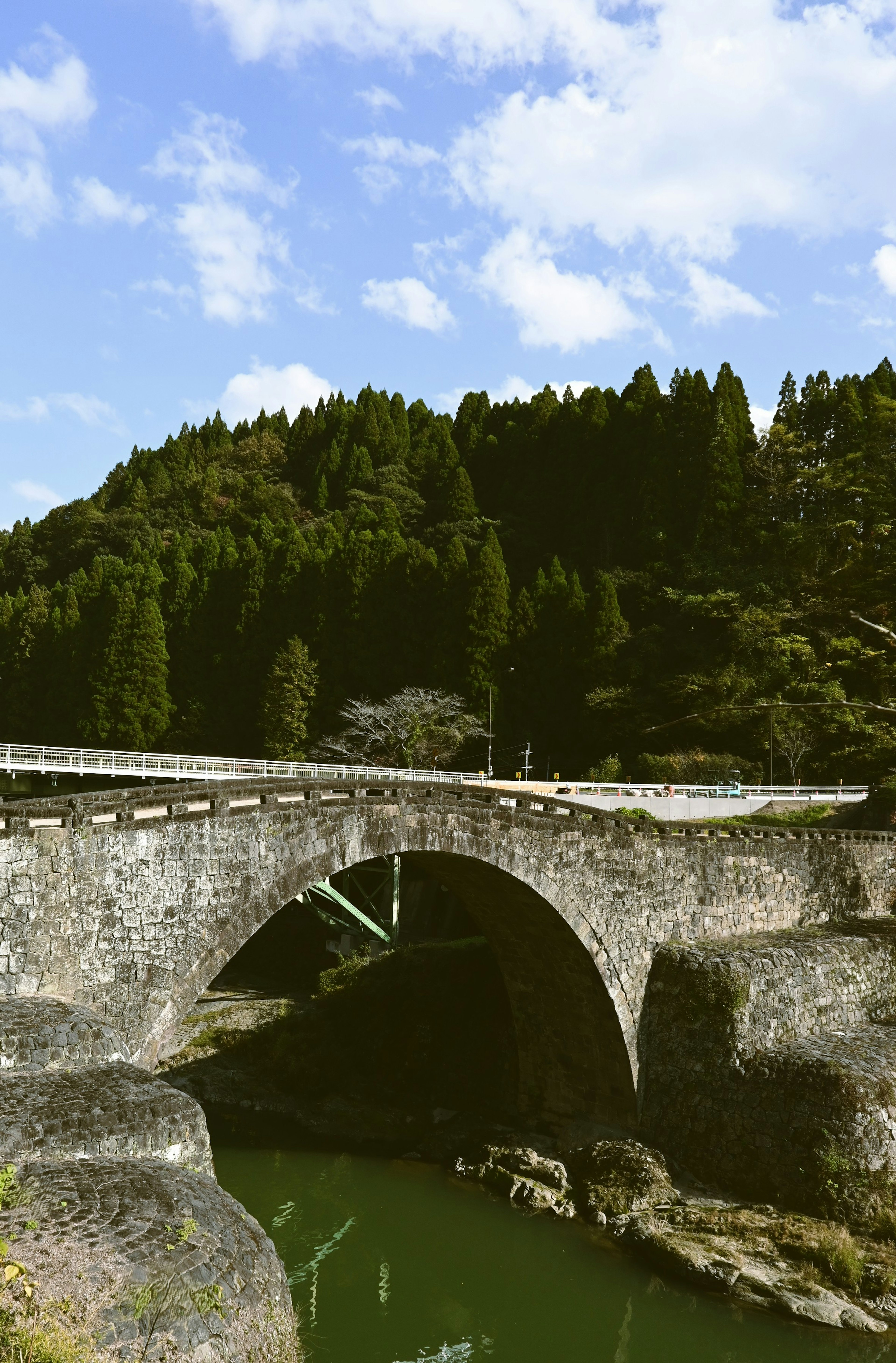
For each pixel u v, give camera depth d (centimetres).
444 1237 2094
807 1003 2397
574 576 6875
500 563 6781
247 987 3825
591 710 6319
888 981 2612
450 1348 1747
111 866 1459
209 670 8075
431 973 2995
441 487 10481
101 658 7562
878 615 3359
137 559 9788
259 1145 2534
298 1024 3097
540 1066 2583
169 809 1548
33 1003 1302
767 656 5600
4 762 4709
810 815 4512
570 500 9162
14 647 9125
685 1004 2330
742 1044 2231
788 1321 1719
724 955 2370
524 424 11000
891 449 6588
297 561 7981
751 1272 1812
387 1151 2512
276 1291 915
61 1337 714
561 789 4628
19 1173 922
